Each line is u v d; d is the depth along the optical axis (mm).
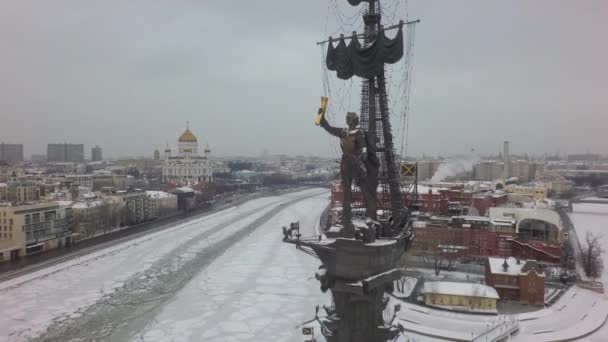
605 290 125938
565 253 152000
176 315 109812
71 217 192250
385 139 40500
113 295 124625
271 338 96438
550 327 97375
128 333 98812
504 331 92625
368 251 32219
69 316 108125
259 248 190875
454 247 147875
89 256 170000
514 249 150625
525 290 112375
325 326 36812
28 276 140500
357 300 33500
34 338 95375
